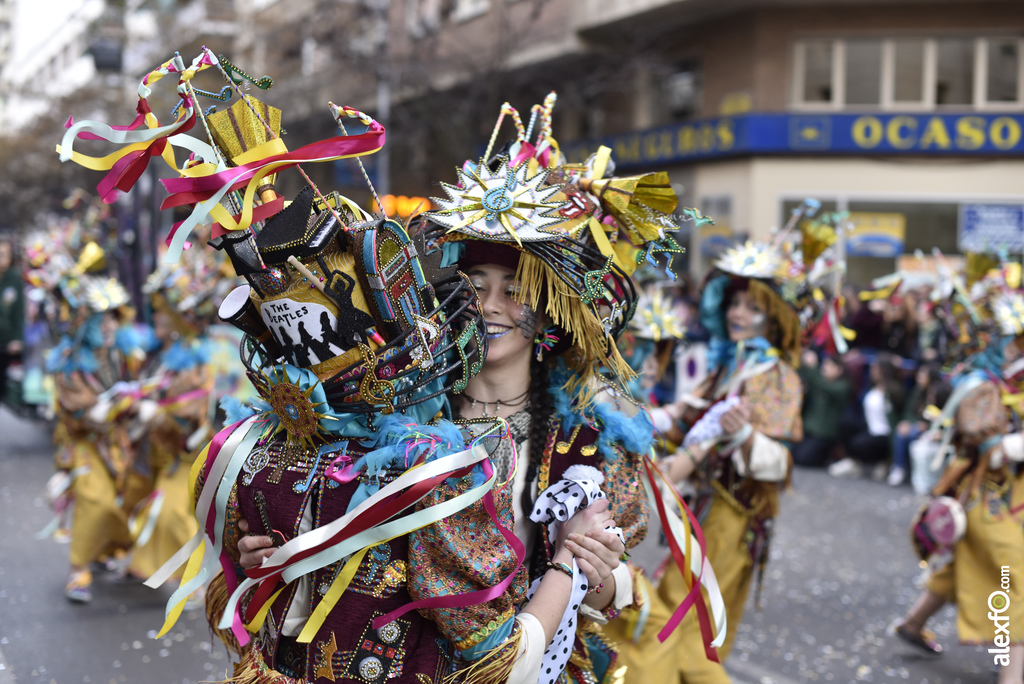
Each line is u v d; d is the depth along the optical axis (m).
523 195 1.96
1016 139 13.97
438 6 15.31
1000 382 4.30
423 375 1.72
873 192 14.31
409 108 15.60
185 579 1.85
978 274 4.53
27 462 9.09
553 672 1.82
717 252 14.83
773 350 3.85
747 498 3.79
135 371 5.73
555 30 14.77
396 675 1.66
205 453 1.83
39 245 5.62
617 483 2.04
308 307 1.63
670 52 15.61
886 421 9.12
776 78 14.34
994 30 14.16
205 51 1.56
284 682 1.66
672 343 4.09
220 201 1.61
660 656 2.98
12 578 5.60
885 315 9.50
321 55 16.64
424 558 1.66
